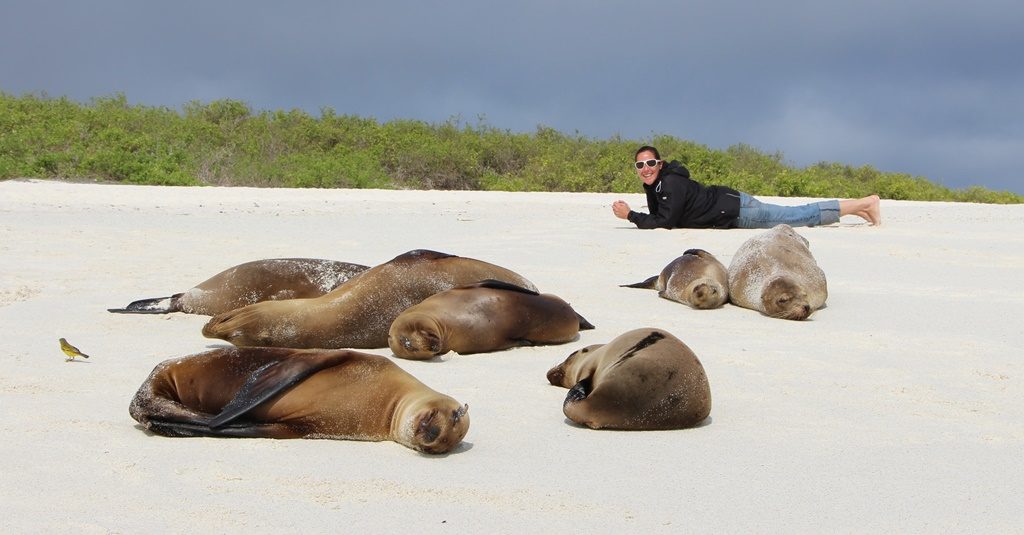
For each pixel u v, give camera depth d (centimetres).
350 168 3034
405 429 489
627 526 389
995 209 2166
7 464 446
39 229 1334
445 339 712
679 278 948
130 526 376
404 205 1919
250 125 3456
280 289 845
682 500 421
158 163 2644
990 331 804
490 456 483
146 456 466
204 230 1389
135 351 701
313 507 403
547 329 753
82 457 461
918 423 546
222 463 459
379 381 516
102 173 2539
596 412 532
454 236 1372
